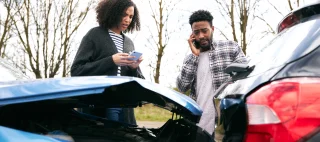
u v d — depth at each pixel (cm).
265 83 164
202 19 326
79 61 307
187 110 220
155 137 240
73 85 184
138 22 358
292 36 189
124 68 319
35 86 182
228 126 185
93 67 296
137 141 225
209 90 319
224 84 245
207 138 224
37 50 1578
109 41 318
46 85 183
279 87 156
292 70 160
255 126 159
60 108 232
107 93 218
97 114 296
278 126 151
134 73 325
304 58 161
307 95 151
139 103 250
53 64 1595
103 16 319
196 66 336
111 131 235
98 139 221
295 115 150
